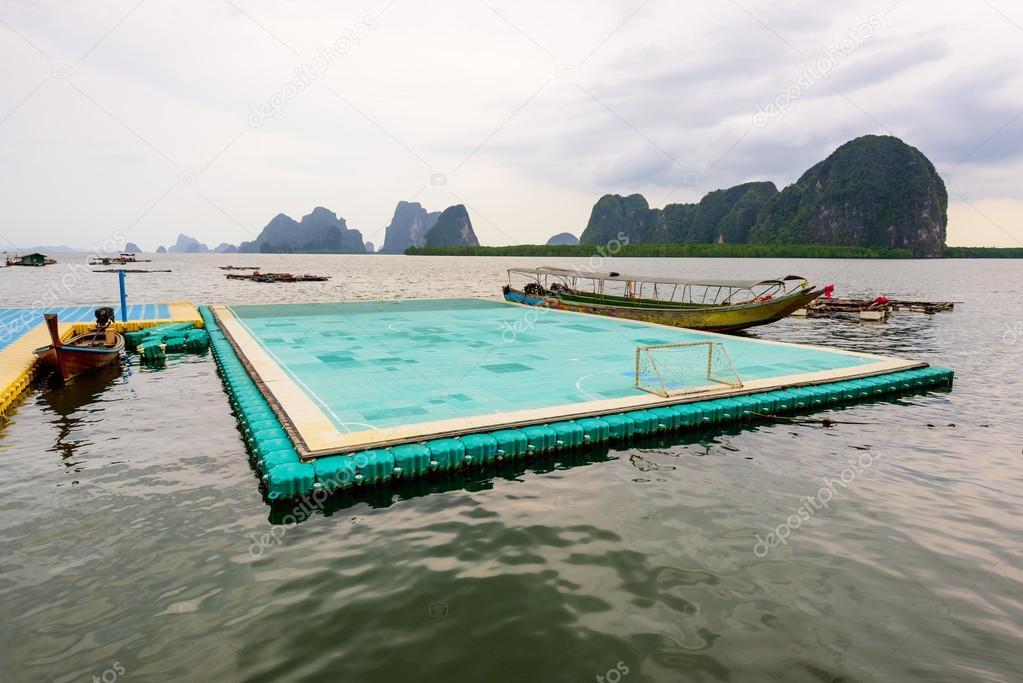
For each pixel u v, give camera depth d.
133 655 6.73
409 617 7.52
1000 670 6.75
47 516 10.38
